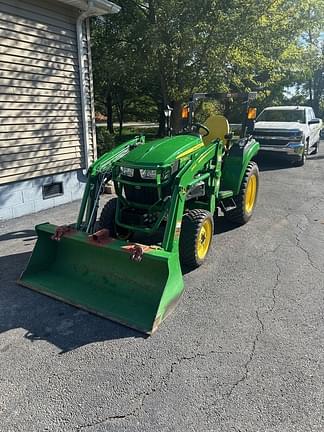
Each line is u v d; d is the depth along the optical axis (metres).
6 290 3.94
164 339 3.17
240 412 2.43
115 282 3.80
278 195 8.13
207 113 14.70
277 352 3.02
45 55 6.72
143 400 2.53
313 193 8.34
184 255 4.35
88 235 3.93
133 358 2.94
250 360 2.92
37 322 3.40
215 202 5.07
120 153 5.00
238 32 11.47
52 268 4.21
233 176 5.60
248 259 4.81
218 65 12.20
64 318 3.46
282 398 2.55
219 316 3.52
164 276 3.56
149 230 4.21
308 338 3.20
